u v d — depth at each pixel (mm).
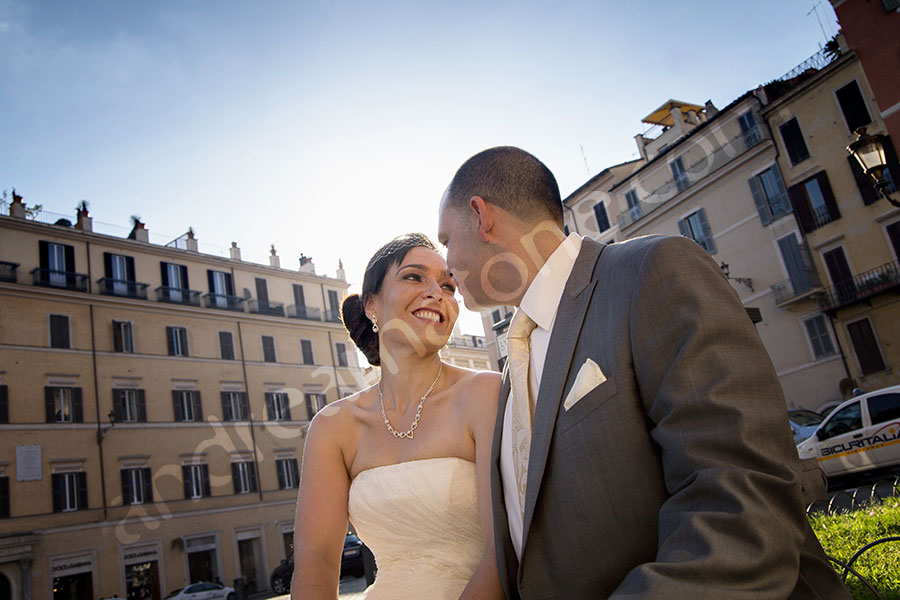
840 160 23453
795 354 24797
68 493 25031
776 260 25094
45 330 26969
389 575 2141
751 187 25750
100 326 28312
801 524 1076
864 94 22672
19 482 24156
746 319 1218
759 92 25828
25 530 23672
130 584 25016
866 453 10062
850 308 23422
